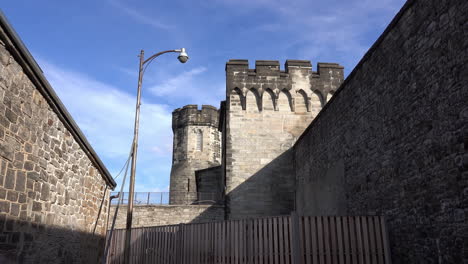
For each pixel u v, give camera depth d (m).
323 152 14.18
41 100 7.30
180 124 38.97
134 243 12.33
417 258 7.34
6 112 6.01
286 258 8.03
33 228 7.15
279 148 20.39
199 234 10.28
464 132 6.02
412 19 7.75
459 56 6.21
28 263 6.99
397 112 8.34
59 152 8.38
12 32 5.68
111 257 12.78
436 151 6.80
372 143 9.67
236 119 20.69
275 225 8.44
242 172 19.91
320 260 7.88
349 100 11.44
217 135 39.03
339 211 12.14
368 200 9.83
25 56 6.23
